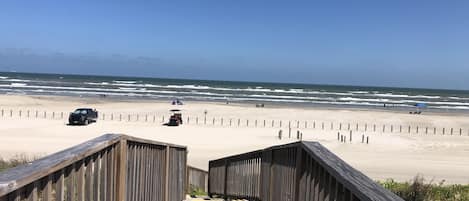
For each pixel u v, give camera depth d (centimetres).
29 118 3966
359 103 7744
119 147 434
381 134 3769
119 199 433
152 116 4431
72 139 2905
